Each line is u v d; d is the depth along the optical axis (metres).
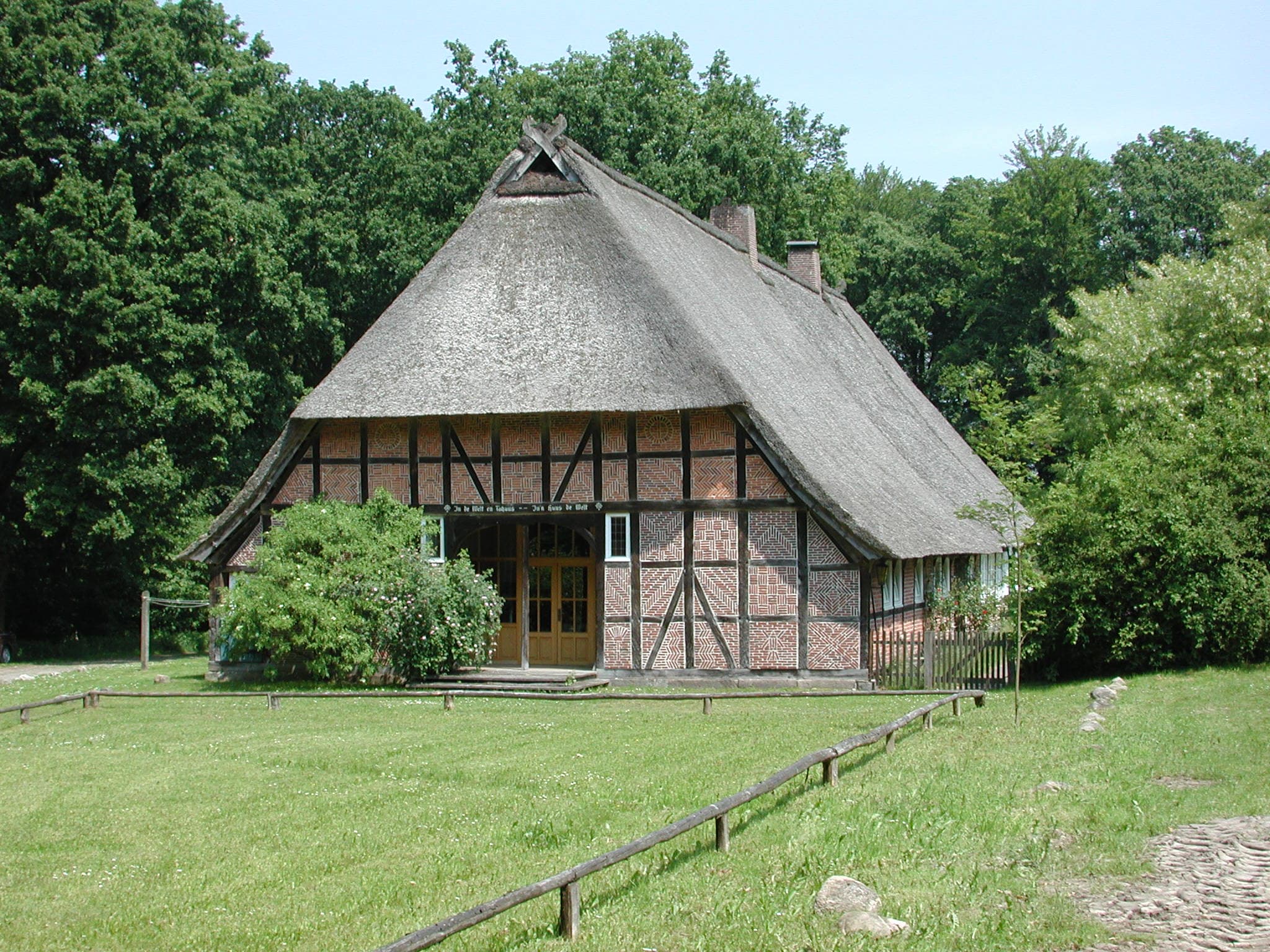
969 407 52.72
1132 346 32.72
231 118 35.69
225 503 40.81
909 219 74.69
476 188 40.97
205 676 25.16
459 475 23.19
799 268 38.09
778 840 10.00
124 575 36.12
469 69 45.00
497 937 8.12
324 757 14.77
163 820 11.72
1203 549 20.02
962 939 7.68
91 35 31.72
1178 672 20.27
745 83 47.31
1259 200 39.97
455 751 14.98
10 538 32.19
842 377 31.64
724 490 21.81
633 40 45.97
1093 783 11.60
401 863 10.01
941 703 15.90
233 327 34.53
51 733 17.64
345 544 22.58
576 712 18.56
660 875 9.25
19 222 30.08
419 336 23.56
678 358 21.97
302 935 8.35
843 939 7.77
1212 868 8.95
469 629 22.67
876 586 21.89
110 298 29.12
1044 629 20.86
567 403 21.94
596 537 22.45
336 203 42.97
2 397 30.00
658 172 40.06
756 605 21.56
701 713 18.03
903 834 10.03
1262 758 12.69
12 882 9.82
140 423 30.36
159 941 8.37
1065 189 50.81
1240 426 21.64
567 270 23.73
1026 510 22.84
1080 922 7.91
